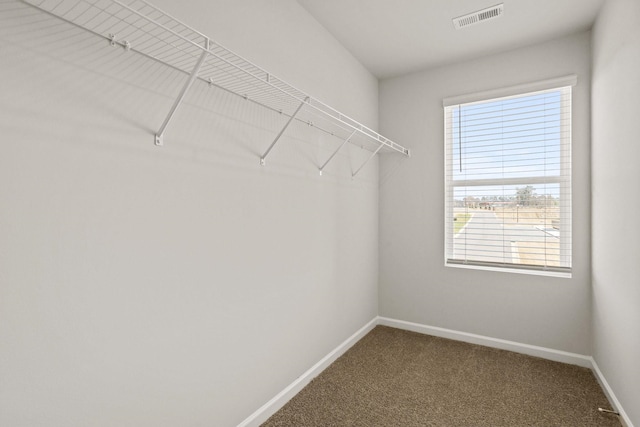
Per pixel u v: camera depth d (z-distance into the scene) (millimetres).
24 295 875
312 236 2113
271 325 1771
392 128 2998
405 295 2967
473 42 2408
